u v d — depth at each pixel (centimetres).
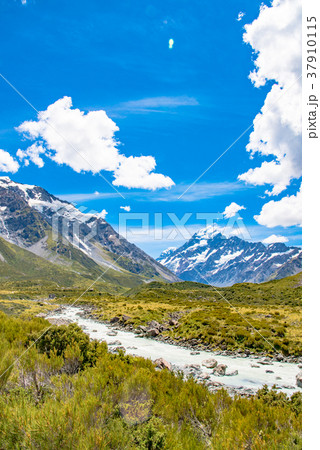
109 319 5909
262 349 3033
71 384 948
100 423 715
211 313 4588
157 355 2894
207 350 3148
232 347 3147
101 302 11012
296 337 3119
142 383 963
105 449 623
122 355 1402
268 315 4469
